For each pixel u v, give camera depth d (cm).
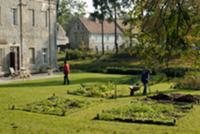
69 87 3148
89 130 1577
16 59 4288
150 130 1593
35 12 4569
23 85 3284
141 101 2403
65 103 2259
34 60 4591
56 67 4962
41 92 2788
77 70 5497
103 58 7181
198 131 1585
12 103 2236
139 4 996
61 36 5278
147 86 3003
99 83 3466
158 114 1922
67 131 1552
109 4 7362
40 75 4384
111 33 10181
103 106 2197
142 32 989
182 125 1700
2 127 1602
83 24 9825
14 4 4238
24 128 1590
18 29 4303
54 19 4909
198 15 909
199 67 1007
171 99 2439
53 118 1817
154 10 955
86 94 2667
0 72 4059
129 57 6831
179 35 930
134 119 1761
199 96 2516
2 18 4078
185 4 910
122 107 2089
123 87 3183
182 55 959
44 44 4744
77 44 9919
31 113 1933
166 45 951
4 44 4100
